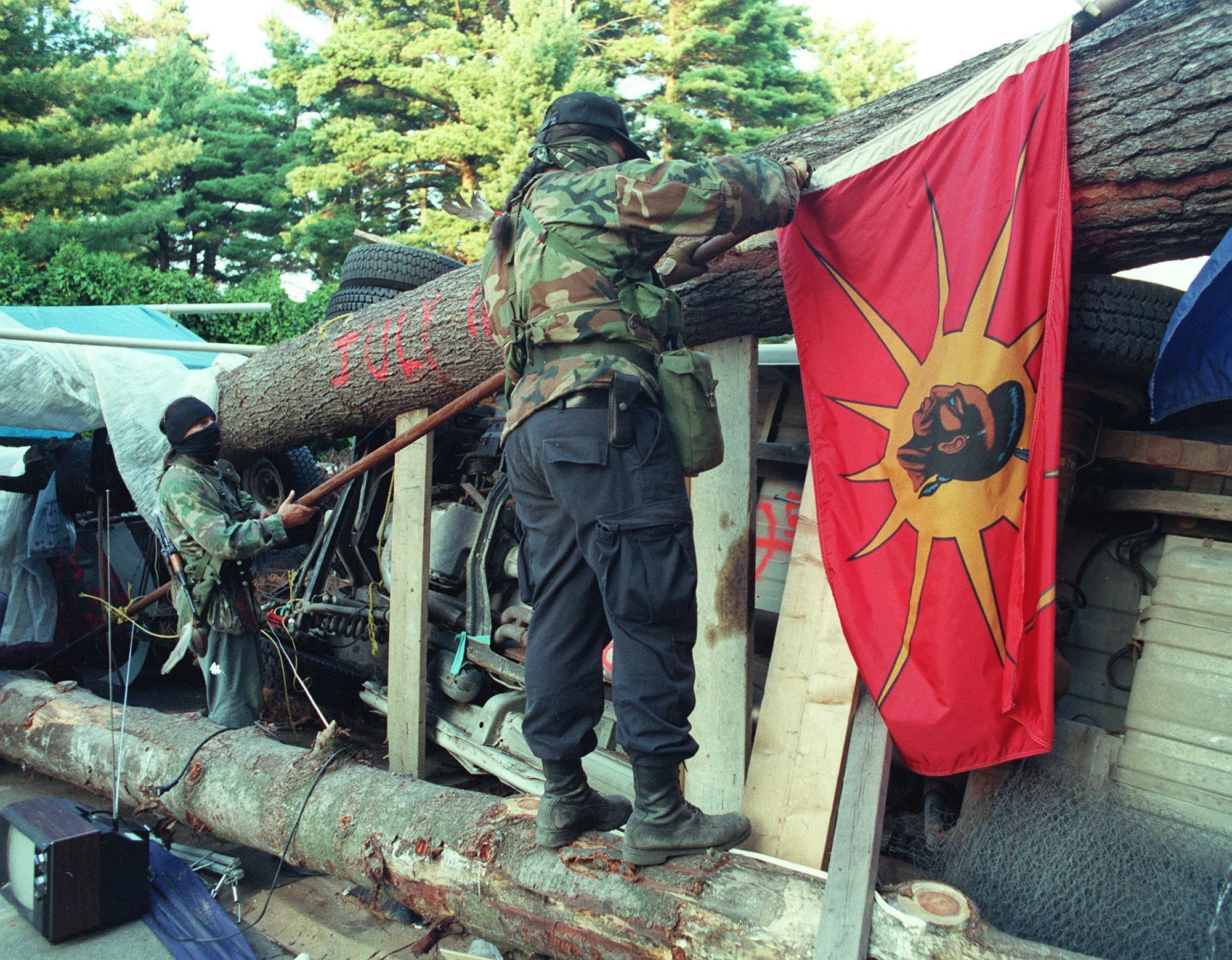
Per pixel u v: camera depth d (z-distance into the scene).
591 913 2.13
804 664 2.46
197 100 28.23
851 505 2.32
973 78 2.21
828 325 2.37
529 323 2.00
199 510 3.44
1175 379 1.95
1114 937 1.89
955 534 2.11
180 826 3.62
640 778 2.05
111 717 3.71
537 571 2.09
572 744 2.14
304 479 5.65
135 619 5.34
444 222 20.94
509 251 2.10
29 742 3.86
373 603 4.51
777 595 3.15
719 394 2.83
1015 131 2.02
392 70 22.39
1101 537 2.65
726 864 2.10
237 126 28.31
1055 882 1.98
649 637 1.95
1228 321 1.88
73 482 5.24
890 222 2.24
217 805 3.12
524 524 2.11
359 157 22.25
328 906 2.99
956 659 2.10
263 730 3.46
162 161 22.64
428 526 3.62
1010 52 2.20
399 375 3.75
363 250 4.90
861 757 2.20
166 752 3.39
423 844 2.53
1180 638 2.31
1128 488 2.64
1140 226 1.99
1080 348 2.29
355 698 4.96
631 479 1.90
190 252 30.36
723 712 2.69
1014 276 2.00
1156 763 2.28
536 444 1.96
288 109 29.47
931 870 2.32
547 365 1.98
